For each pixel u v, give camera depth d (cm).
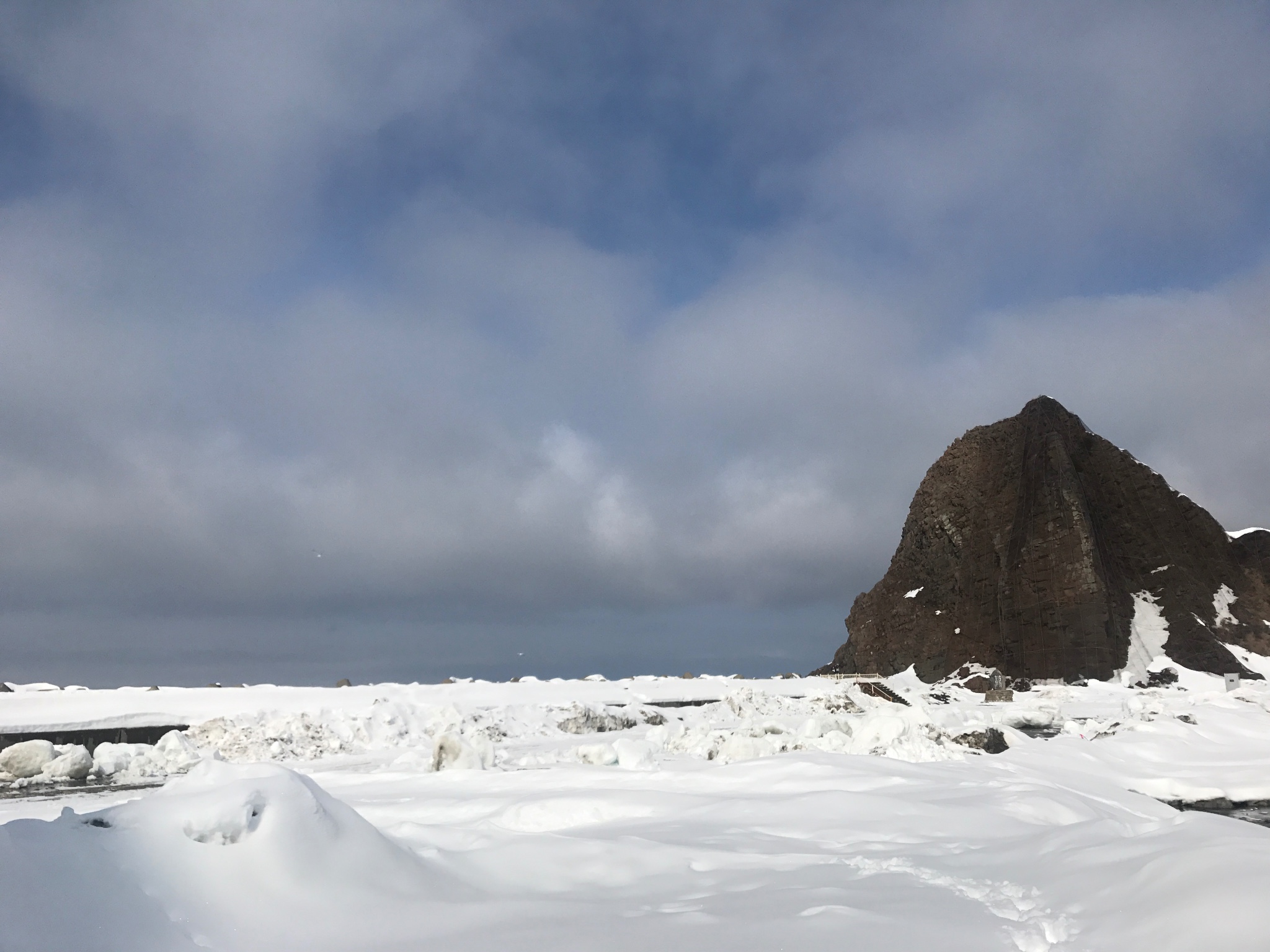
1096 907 516
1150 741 2100
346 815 652
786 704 3647
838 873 669
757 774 1243
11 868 456
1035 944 477
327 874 572
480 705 2933
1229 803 1686
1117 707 3656
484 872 671
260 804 593
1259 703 3077
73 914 452
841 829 860
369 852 616
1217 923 427
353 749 2328
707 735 1991
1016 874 634
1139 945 443
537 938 497
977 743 1748
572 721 2862
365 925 525
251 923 509
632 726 3014
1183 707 2950
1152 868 535
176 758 1998
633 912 556
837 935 491
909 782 1181
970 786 1158
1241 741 2245
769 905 564
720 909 557
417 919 542
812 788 1151
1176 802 1681
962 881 633
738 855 731
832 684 4366
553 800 1025
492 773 1452
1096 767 1806
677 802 1017
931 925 510
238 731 2262
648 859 710
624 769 1459
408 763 1706
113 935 455
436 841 780
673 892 614
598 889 633
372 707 2553
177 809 573
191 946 473
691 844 790
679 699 3722
